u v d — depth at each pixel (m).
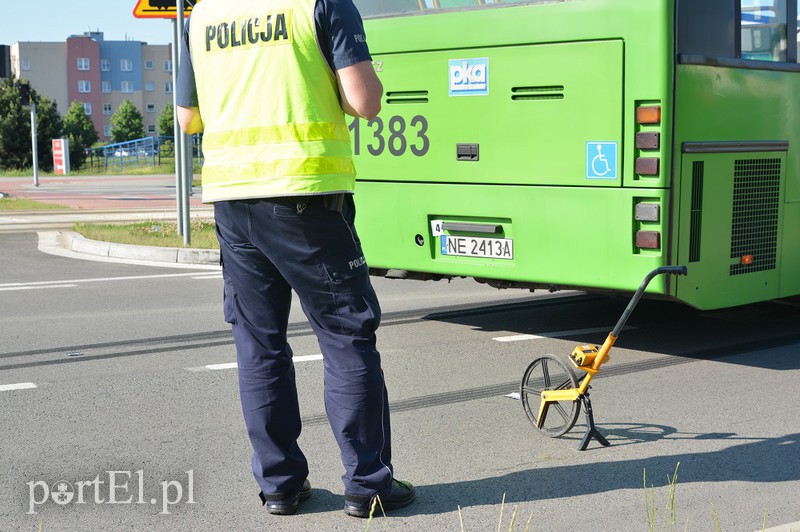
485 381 6.37
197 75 3.97
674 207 6.35
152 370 6.62
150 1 13.20
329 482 4.47
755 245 7.16
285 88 3.72
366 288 3.91
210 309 8.94
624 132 6.36
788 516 4.11
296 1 3.71
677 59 6.24
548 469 4.66
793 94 7.42
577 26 6.46
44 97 54.50
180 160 12.98
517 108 6.81
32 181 37.44
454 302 9.29
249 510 4.14
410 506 4.18
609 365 6.82
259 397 3.97
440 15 7.11
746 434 5.24
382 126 7.52
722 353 7.20
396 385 6.27
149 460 4.79
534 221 6.82
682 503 4.24
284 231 3.76
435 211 7.31
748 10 6.91
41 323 8.23
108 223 16.45
